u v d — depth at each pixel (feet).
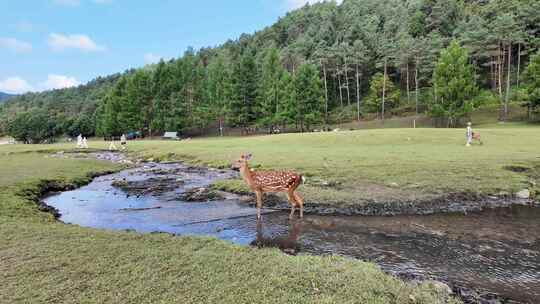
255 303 14.87
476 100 151.64
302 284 16.74
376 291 16.31
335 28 327.26
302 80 172.55
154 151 85.87
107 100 210.59
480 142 70.33
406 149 64.44
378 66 219.61
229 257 19.95
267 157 59.41
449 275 19.75
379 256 22.52
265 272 17.95
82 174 54.34
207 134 200.85
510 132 86.84
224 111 183.21
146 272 17.74
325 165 49.60
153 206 36.37
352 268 18.90
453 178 40.73
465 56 153.79
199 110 190.90
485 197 36.22
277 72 199.72
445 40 224.12
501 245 24.41
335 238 25.96
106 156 88.28
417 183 39.34
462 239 25.63
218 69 215.92
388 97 206.28
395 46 213.25
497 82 200.95
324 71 213.87
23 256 19.69
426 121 174.40
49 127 260.01
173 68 199.00
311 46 303.27
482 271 20.30
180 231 28.22
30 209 32.27
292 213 31.76
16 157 81.66
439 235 26.50
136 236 23.72
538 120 141.59
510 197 36.50
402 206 33.76
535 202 35.45
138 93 185.88
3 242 21.94
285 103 176.04
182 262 19.07
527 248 23.82
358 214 32.17
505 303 16.75
